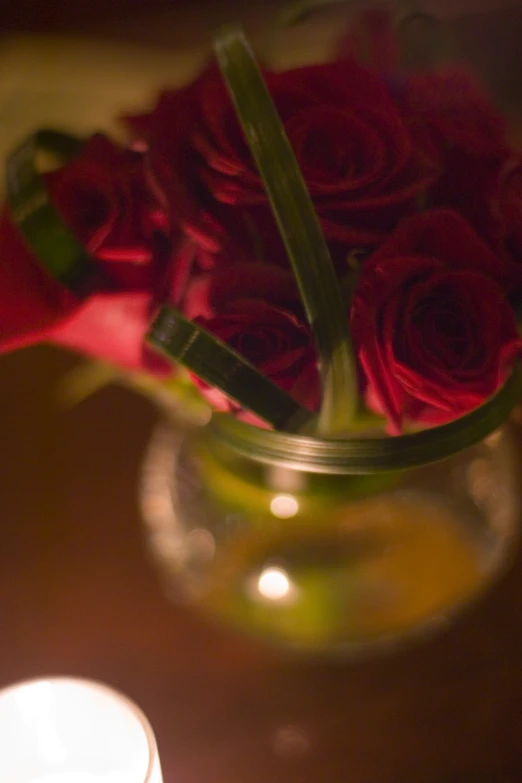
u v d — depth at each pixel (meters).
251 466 0.60
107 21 0.84
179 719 0.62
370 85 0.51
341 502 0.60
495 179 0.51
